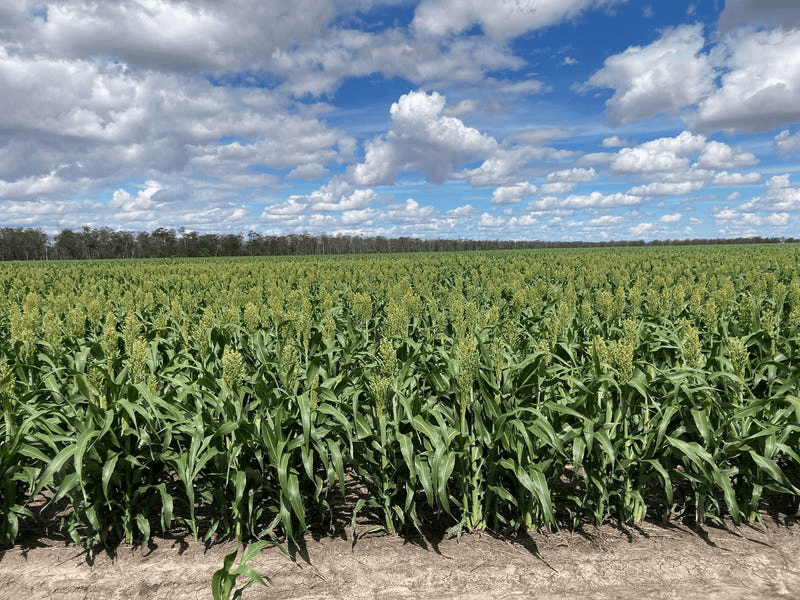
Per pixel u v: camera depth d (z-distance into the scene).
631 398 4.63
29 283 17.00
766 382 4.92
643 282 12.13
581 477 5.12
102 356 5.93
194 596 3.60
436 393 4.82
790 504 4.77
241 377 4.41
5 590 3.65
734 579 3.68
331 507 4.80
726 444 4.15
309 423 3.91
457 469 4.35
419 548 4.17
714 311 6.31
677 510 4.68
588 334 7.01
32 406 4.64
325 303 10.20
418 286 14.84
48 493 5.24
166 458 4.18
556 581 3.71
